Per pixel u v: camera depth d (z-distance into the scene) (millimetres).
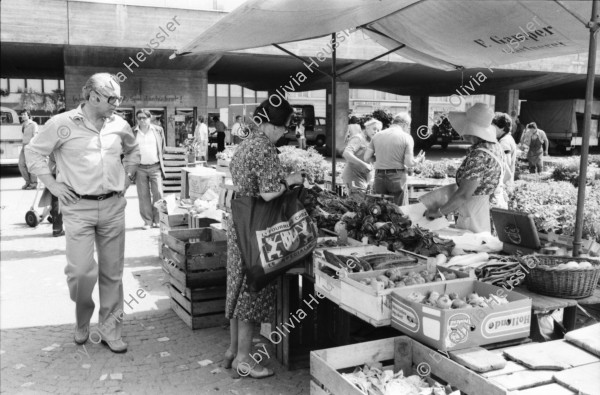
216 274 4914
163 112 20438
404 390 2760
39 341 4648
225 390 3814
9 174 18266
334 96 6699
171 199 7637
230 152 10789
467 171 4410
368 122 8227
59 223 8797
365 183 8289
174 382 3926
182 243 4871
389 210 4391
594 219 4848
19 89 37906
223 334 4828
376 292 3104
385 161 7516
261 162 3617
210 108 51562
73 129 4066
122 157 4496
